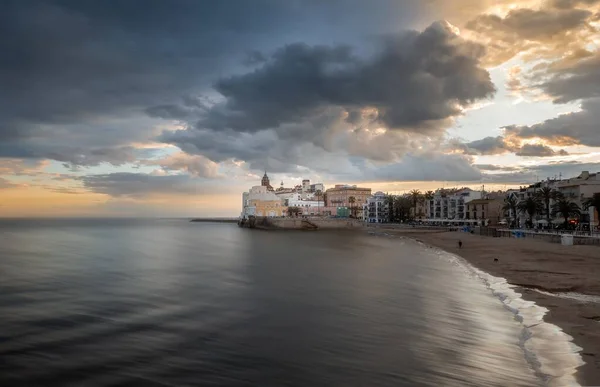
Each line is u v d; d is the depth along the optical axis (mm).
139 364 17422
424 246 95688
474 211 185875
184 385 15359
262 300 30719
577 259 58375
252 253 75812
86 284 38594
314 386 15258
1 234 154500
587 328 22984
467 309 27844
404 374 16328
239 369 16875
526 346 19797
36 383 15570
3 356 18312
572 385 15352
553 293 34312
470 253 73062
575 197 118312
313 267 53062
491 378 16000
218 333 21922
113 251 79375
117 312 26812
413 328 22828
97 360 17891
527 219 143500
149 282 39875
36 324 23781
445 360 17891
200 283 39188
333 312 26703
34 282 39938
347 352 18891
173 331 22297
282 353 18719
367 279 41969
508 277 43250
